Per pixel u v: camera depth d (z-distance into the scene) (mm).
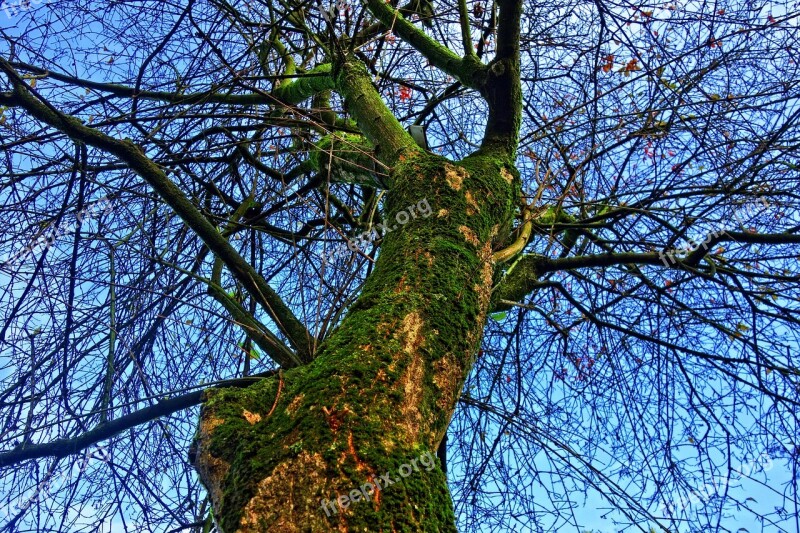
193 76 3135
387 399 1498
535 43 4141
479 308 1919
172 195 2336
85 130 2361
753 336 3596
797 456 3523
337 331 1783
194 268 3799
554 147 4074
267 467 1355
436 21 4043
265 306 2250
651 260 3646
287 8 3531
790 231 3607
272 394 1697
